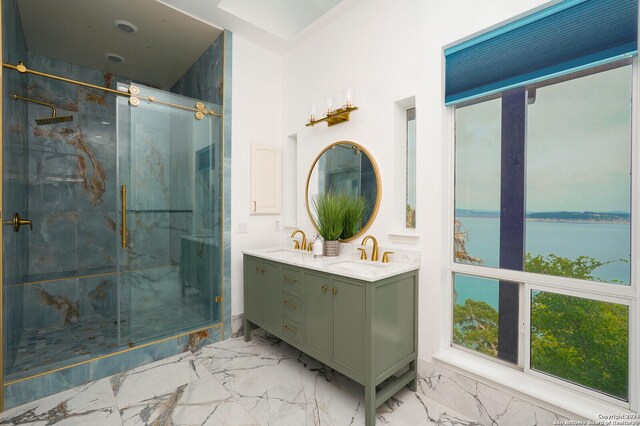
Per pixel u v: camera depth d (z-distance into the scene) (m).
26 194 2.67
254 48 2.80
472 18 1.63
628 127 1.26
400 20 1.98
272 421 1.55
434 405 1.71
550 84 1.46
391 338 1.66
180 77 3.59
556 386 1.45
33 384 1.71
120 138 2.18
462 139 1.80
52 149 3.07
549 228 1.47
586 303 1.37
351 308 1.62
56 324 2.73
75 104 3.22
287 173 2.98
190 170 2.50
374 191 2.15
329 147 2.48
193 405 1.67
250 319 2.49
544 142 1.48
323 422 1.54
